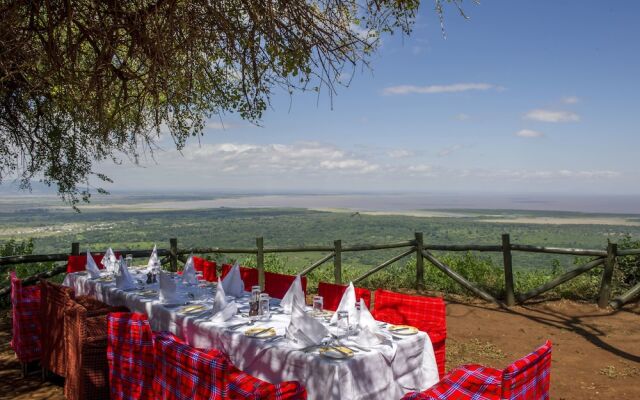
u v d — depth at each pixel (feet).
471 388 9.07
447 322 20.25
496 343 17.58
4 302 22.00
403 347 10.14
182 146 15.92
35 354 14.10
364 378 9.16
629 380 14.12
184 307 13.30
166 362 8.41
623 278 23.89
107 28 12.26
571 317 20.76
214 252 25.70
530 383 7.22
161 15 11.75
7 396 12.73
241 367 10.43
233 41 12.26
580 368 15.08
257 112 13.53
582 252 21.94
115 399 10.39
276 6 11.67
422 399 7.53
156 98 13.33
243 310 13.08
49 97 14.73
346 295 11.93
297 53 12.00
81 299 16.55
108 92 13.82
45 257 21.70
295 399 7.48
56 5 11.93
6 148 18.99
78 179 19.40
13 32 11.09
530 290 23.32
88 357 11.08
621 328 19.16
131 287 16.22
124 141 16.96
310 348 9.66
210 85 14.17
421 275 26.04
